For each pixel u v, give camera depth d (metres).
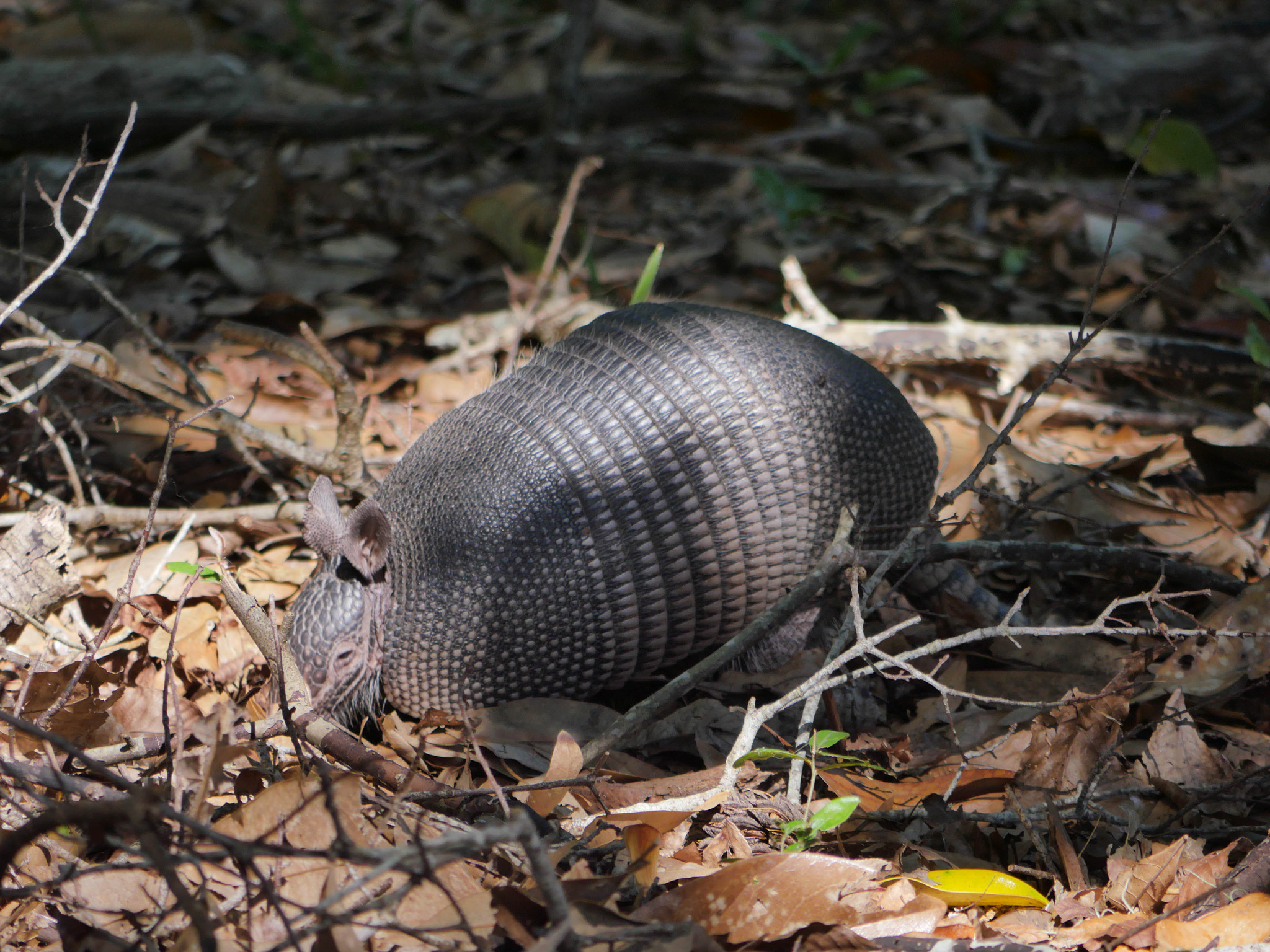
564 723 4.76
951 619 5.38
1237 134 11.47
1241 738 4.46
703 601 5.13
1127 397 7.75
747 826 3.86
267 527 5.75
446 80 12.15
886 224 10.07
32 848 3.25
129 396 5.75
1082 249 9.45
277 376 7.27
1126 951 3.20
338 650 4.60
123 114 9.95
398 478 5.07
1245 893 3.35
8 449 6.08
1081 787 4.03
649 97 11.59
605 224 9.87
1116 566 5.11
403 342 8.04
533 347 7.42
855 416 5.18
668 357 5.05
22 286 6.18
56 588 4.54
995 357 7.35
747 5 14.38
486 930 2.96
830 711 4.84
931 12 14.34
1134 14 14.30
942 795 4.01
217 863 2.87
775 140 11.27
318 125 10.55
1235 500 6.41
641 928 2.87
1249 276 8.96
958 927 3.26
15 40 11.31
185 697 4.51
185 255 8.60
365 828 3.33
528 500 4.81
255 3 13.38
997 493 6.11
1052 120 11.40
